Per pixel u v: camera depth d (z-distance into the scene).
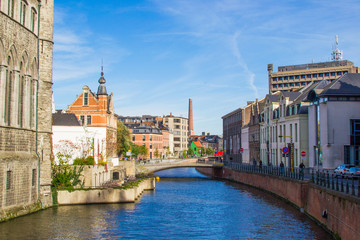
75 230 32.38
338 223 28.88
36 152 38.19
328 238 30.02
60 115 68.38
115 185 49.19
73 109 84.69
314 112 60.69
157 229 34.25
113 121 93.25
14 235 29.77
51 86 39.84
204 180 90.50
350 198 25.92
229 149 134.00
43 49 38.94
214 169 105.75
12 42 32.69
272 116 81.19
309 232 32.28
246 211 43.38
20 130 34.38
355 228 24.81
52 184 44.84
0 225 31.39
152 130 160.25
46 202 40.00
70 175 46.00
